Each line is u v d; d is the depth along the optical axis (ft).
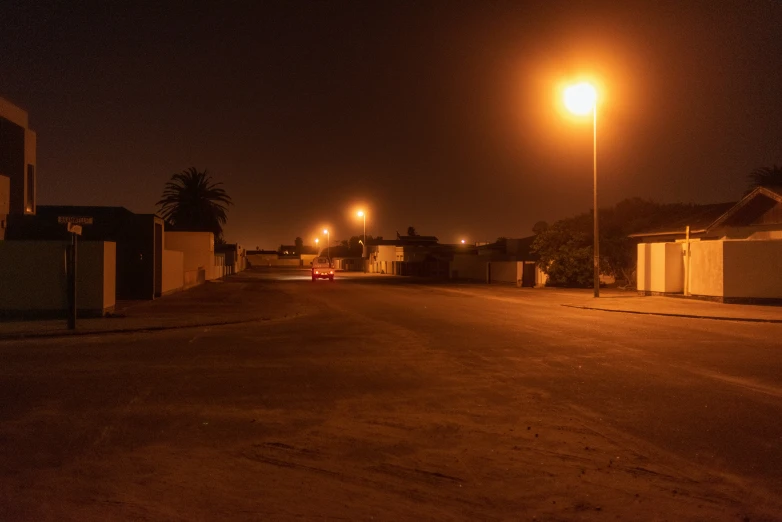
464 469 23.09
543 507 19.67
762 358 47.06
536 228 224.94
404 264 270.05
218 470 23.02
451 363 45.11
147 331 65.82
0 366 44.29
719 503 20.02
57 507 19.53
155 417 30.37
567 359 46.70
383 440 26.68
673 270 108.88
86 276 77.66
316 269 203.82
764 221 112.98
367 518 18.84
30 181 122.31
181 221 236.43
